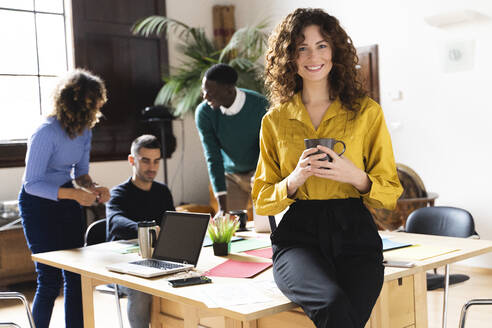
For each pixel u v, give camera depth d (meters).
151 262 2.40
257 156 4.15
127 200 3.41
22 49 6.04
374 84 5.98
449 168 5.52
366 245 1.90
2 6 5.90
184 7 7.16
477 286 4.82
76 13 6.25
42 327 3.15
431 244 2.55
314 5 6.51
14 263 5.20
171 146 7.00
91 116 3.19
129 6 6.68
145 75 6.82
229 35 7.35
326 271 1.80
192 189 7.25
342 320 1.63
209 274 2.19
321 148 1.83
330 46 1.99
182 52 7.11
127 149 6.67
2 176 5.70
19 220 5.19
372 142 2.01
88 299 2.62
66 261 2.56
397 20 5.79
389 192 1.93
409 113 5.77
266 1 7.05
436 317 3.99
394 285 2.16
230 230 2.56
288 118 2.08
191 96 6.26
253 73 6.54
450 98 5.46
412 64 5.71
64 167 3.26
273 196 2.02
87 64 6.34
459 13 5.15
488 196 5.27
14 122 6.00
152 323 3.02
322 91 2.05
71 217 3.22
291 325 2.17
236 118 3.93
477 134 5.31
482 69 5.23
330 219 1.94
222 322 2.69
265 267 2.26
